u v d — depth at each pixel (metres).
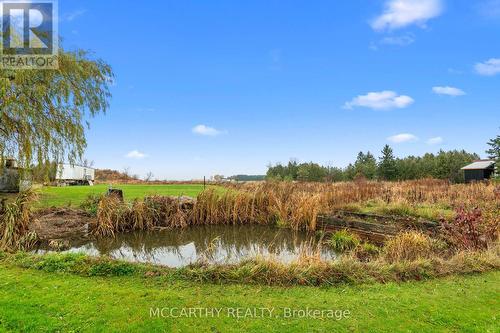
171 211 13.54
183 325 3.83
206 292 4.91
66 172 31.94
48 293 4.66
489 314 4.20
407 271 5.74
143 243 10.80
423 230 9.52
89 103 14.30
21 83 11.50
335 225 11.94
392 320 4.04
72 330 3.62
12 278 5.27
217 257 8.77
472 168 35.44
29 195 9.53
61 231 10.57
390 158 45.91
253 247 10.24
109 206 12.08
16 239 8.55
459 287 5.20
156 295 4.69
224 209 14.22
